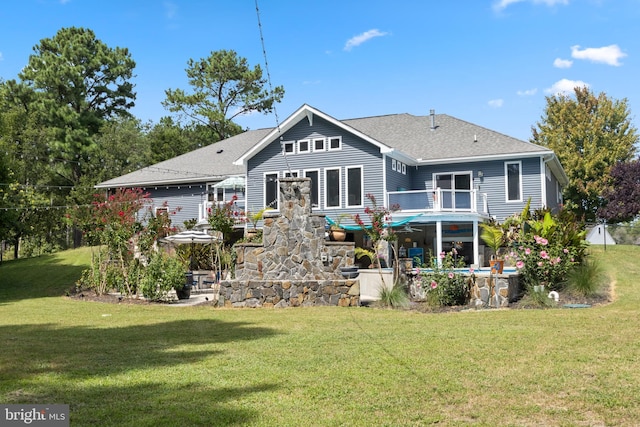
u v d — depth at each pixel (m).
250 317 12.70
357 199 25.66
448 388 6.01
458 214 23.77
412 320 11.62
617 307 12.55
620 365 6.84
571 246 15.90
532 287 14.94
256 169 28.06
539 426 4.87
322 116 26.27
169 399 5.72
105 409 5.36
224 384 6.31
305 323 11.41
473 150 26.83
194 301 18.00
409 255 25.86
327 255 16.44
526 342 8.45
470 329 9.92
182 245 26.44
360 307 14.94
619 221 38.66
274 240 16.48
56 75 49.34
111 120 57.12
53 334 10.24
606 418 5.03
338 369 6.94
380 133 31.45
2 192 27.20
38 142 48.31
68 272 28.56
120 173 53.19
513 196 26.02
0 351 8.34
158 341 9.29
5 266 34.28
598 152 47.66
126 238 19.59
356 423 4.98
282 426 4.90
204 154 36.06
